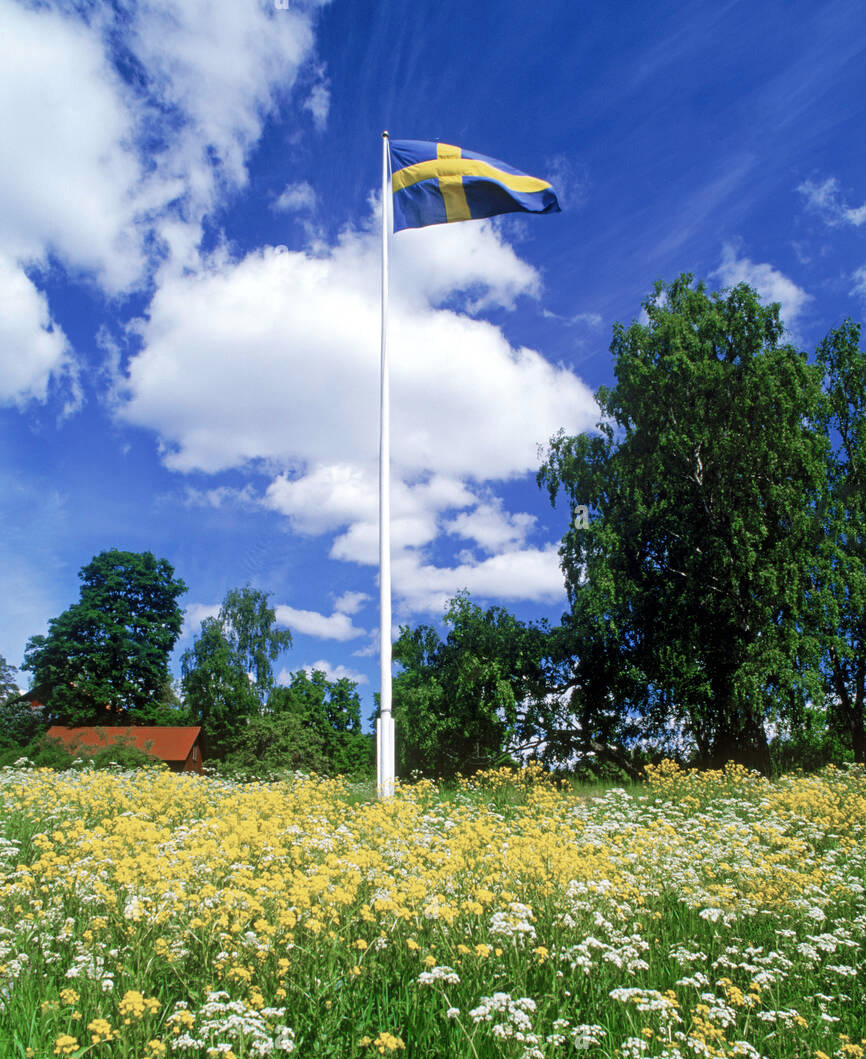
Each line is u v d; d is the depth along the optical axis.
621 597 25.47
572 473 28.77
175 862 5.55
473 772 27.64
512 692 26.62
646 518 26.19
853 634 25.89
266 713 53.59
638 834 8.73
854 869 8.16
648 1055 3.67
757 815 11.80
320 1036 3.59
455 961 4.45
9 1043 3.32
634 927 5.48
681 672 24.91
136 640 51.62
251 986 3.97
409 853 6.90
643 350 27.77
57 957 4.36
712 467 26.16
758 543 24.47
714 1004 4.37
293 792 12.22
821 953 5.60
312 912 4.77
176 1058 3.35
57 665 50.03
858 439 27.88
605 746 27.55
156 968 4.21
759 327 26.45
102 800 10.33
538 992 4.31
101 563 52.44
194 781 13.02
